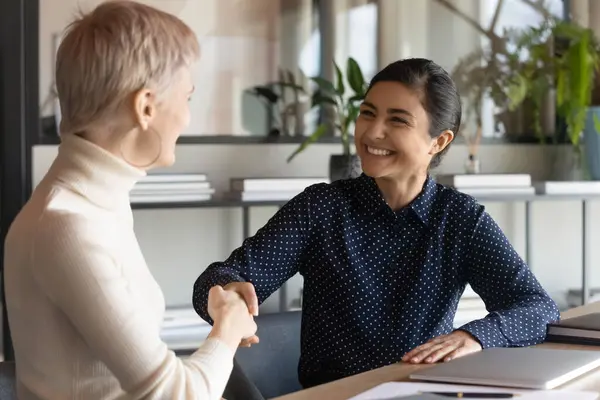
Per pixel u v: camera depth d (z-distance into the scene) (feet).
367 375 5.85
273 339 7.54
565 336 6.97
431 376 5.57
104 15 4.83
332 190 7.61
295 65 14.35
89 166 4.88
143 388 4.63
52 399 4.72
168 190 12.76
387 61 14.89
